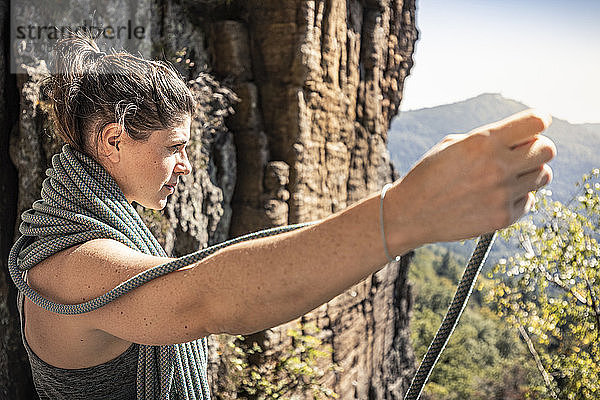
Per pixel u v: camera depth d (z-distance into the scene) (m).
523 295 6.10
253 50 8.61
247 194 8.45
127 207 1.09
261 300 0.74
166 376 1.16
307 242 0.73
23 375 5.66
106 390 1.09
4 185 5.64
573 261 5.80
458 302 0.74
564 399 6.21
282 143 8.67
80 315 0.92
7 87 5.68
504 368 22.06
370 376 12.32
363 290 11.73
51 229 1.01
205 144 7.56
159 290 0.81
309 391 7.87
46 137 5.54
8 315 5.56
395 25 11.98
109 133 1.06
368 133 11.06
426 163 0.66
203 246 7.34
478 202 0.62
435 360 0.76
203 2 8.12
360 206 0.72
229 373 6.91
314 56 8.70
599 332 5.88
